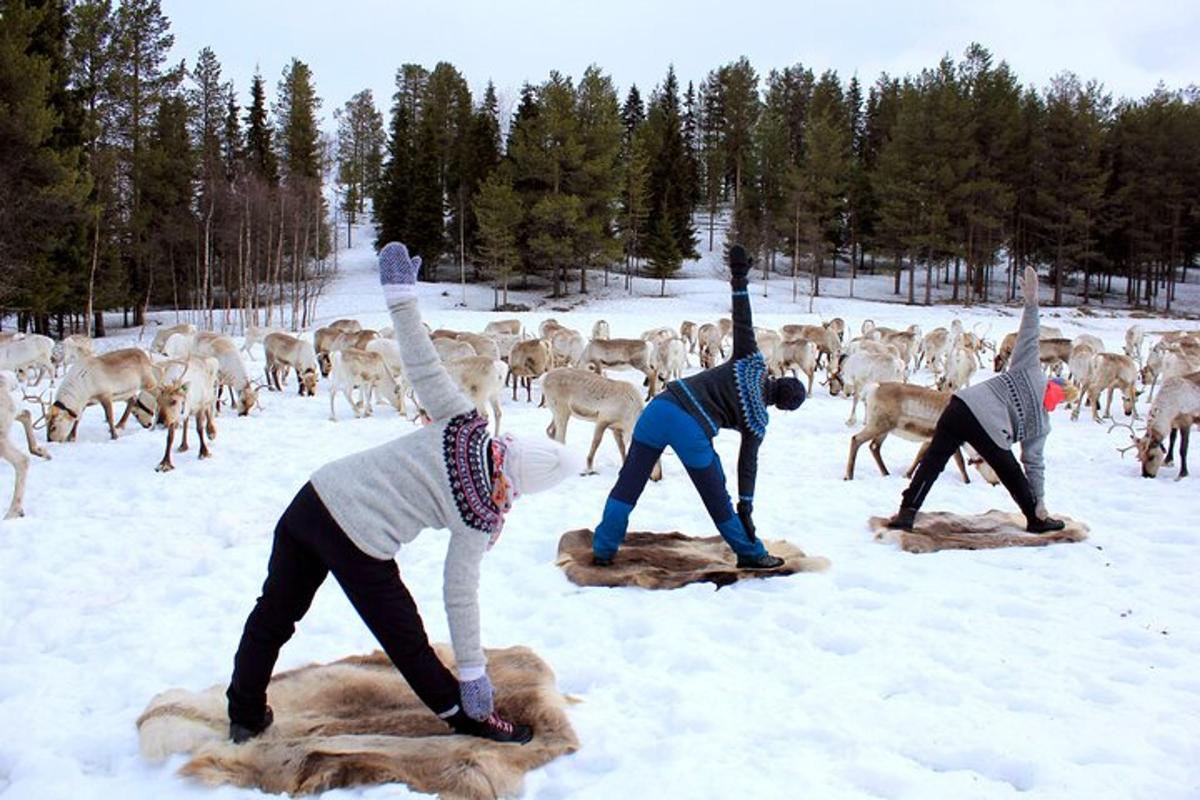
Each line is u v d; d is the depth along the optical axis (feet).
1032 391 21.81
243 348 74.38
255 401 46.75
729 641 15.78
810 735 12.16
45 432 38.99
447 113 219.00
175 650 15.44
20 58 84.38
